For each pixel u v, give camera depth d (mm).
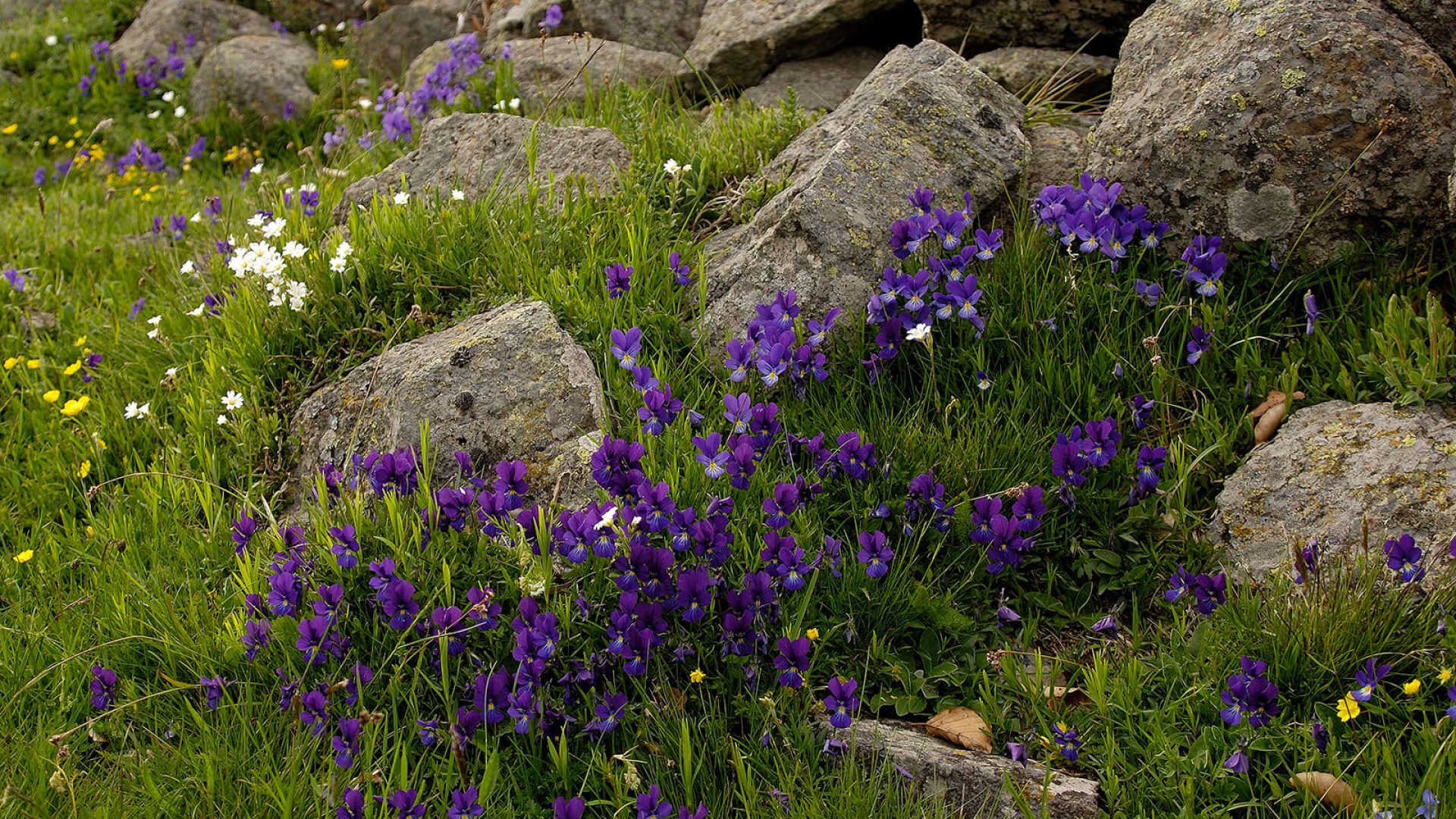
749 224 4477
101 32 9625
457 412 3818
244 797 2965
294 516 3971
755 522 3473
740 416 3617
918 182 4379
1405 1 4234
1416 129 3975
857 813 2777
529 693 2961
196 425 4355
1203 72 4262
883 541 3273
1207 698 3047
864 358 4020
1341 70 4035
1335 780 2768
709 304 4266
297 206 5418
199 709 3262
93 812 2871
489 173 5250
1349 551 3311
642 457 3469
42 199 6598
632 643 3094
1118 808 2832
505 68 6539
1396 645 3055
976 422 3781
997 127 4668
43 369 5066
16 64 9391
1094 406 3844
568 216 4746
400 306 4516
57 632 3562
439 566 3322
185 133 8328
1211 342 3963
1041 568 3553
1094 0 5355
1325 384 3826
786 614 3230
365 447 3938
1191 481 3715
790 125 5105
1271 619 3139
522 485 3426
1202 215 4180
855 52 6309
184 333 5070
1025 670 3258
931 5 5621
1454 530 3242
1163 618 3441
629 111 5469
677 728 3021
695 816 2727
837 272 4141
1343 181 4012
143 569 3799
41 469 4527
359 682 3049
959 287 3873
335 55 8898
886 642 3309
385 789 2816
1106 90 5465
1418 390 3619
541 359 3887
